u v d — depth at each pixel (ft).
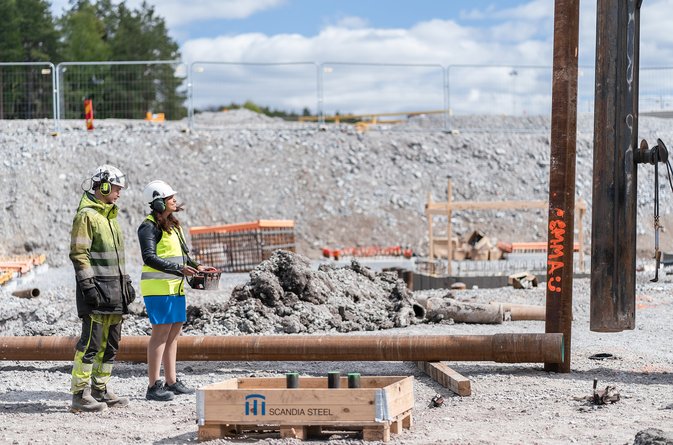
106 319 48.52
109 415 47.21
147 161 200.54
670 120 232.94
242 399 40.65
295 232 190.49
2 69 254.47
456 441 39.50
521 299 103.50
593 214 58.34
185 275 51.19
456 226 198.29
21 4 377.71
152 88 278.26
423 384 55.01
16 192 188.96
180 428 44.01
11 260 156.56
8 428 44.34
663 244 195.62
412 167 212.02
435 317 85.35
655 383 54.24
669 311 94.07
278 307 79.05
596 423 42.80
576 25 58.13
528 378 56.13
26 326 76.59
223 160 205.05
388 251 183.42
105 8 451.12
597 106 57.93
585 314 93.56
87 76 272.10
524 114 224.94
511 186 209.46
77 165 197.36
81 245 47.19
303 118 278.05
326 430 42.19
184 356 59.88
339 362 63.93
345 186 203.92
